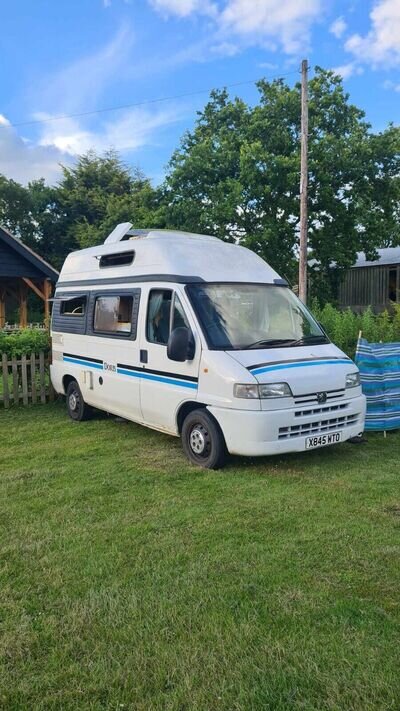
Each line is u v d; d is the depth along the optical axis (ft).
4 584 11.41
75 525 14.32
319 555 12.51
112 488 17.13
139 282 22.11
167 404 20.44
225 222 77.00
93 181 144.97
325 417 18.58
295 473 18.51
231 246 23.04
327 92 79.87
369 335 33.09
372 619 10.00
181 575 11.65
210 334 18.94
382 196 80.59
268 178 72.90
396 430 24.47
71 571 11.89
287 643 9.35
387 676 8.54
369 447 21.84
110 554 12.64
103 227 126.41
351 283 96.37
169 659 8.96
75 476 18.38
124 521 14.53
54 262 140.36
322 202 77.20
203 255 21.52
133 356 22.24
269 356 18.63
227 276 21.04
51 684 8.46
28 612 10.39
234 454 18.26
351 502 15.81
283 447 17.71
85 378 25.96
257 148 71.92
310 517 14.71
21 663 8.95
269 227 74.95
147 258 22.02
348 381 19.48
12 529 14.12
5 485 17.51
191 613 10.23
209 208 77.00
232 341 18.95
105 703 8.09
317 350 19.97
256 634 9.59
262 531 13.84
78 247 138.82
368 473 18.53
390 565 12.03
